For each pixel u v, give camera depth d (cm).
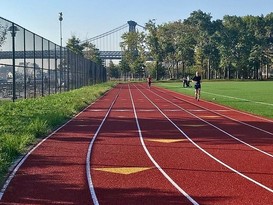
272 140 1422
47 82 3241
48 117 1827
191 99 3719
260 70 12275
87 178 902
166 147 1283
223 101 3356
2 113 1862
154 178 901
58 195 776
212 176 917
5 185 843
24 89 2566
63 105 2498
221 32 11912
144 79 12369
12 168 988
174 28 12269
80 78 5312
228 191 798
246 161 1077
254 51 11525
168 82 10212
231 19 12081
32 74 2783
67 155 1153
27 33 2647
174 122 1962
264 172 955
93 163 1052
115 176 919
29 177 909
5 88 2266
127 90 5828
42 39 3033
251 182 865
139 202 733
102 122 1948
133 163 1052
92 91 4419
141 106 2966
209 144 1341
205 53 11794
